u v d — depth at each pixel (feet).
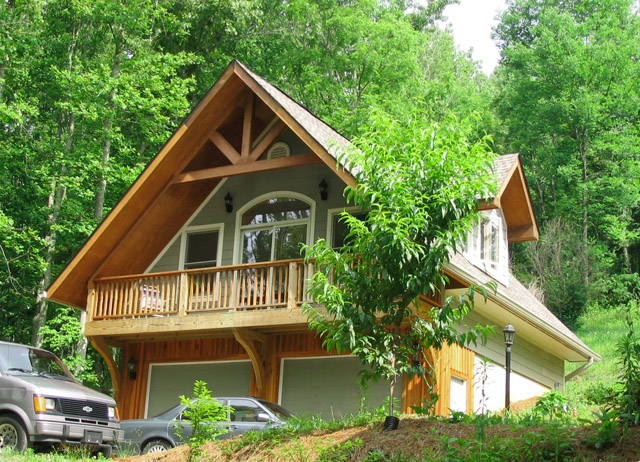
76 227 82.38
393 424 32.96
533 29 151.74
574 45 142.31
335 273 34.68
